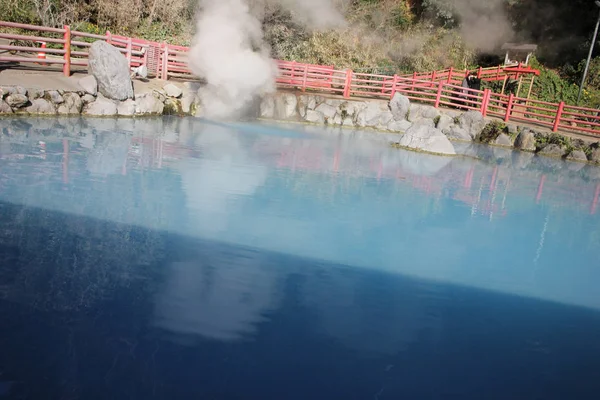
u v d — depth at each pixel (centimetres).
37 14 1379
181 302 340
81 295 332
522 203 758
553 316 395
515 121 1511
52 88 892
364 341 322
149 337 296
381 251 484
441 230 576
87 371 260
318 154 919
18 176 558
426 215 625
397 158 981
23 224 433
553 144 1327
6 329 286
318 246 473
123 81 979
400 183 774
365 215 590
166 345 290
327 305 363
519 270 486
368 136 1246
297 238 486
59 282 345
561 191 884
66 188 540
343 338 322
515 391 292
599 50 2248
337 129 1311
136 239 433
